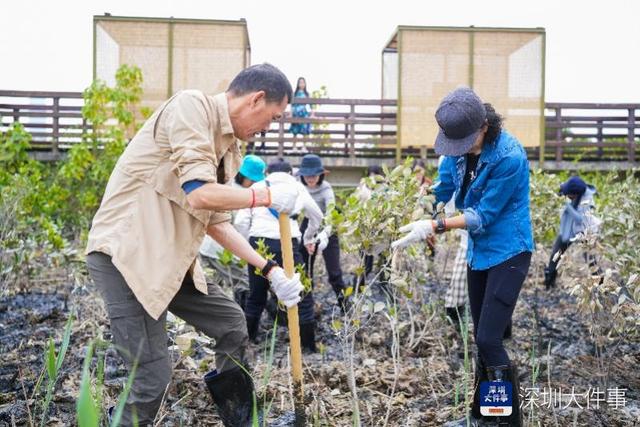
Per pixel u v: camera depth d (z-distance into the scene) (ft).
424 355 17.81
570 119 47.16
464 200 12.93
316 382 14.93
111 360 16.83
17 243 23.91
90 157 39.04
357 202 14.06
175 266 9.80
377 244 14.01
